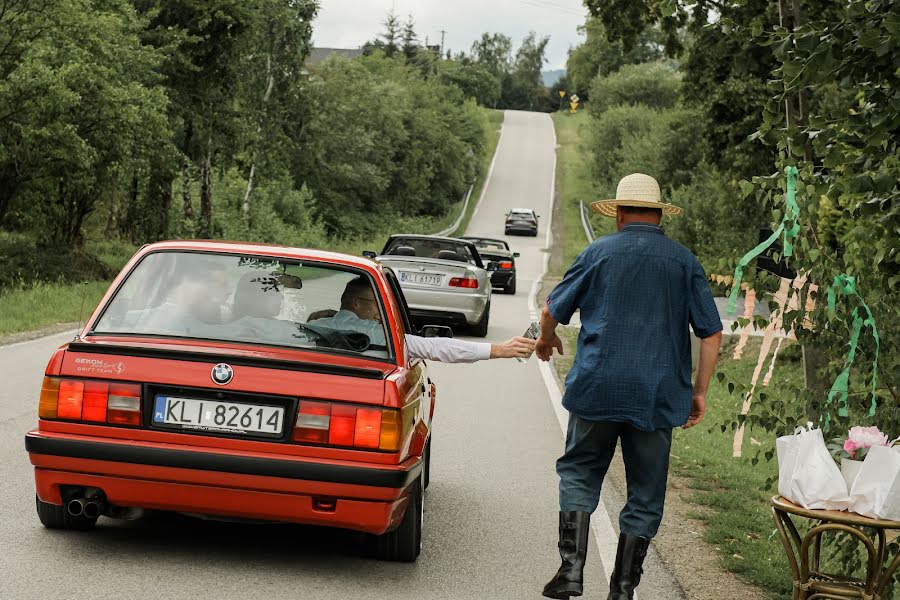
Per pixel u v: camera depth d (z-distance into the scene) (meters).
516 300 38.50
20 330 22.11
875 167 6.80
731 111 33.38
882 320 7.30
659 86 131.88
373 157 88.56
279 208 73.56
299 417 6.63
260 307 7.39
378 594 6.65
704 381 6.51
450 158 103.81
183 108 47.22
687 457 13.45
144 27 45.28
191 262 7.58
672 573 7.96
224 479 6.57
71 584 6.34
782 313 7.03
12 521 7.68
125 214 55.38
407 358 7.46
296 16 59.03
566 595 6.23
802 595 5.72
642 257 6.39
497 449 12.41
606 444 6.47
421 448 7.48
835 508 5.62
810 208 7.05
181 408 6.69
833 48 6.75
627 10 29.58
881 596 5.64
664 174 69.25
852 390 7.73
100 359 6.78
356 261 7.70
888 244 7.00
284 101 60.47
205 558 7.16
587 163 116.00
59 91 32.34
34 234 41.84
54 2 33.78
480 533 8.55
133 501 6.74
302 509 6.63
